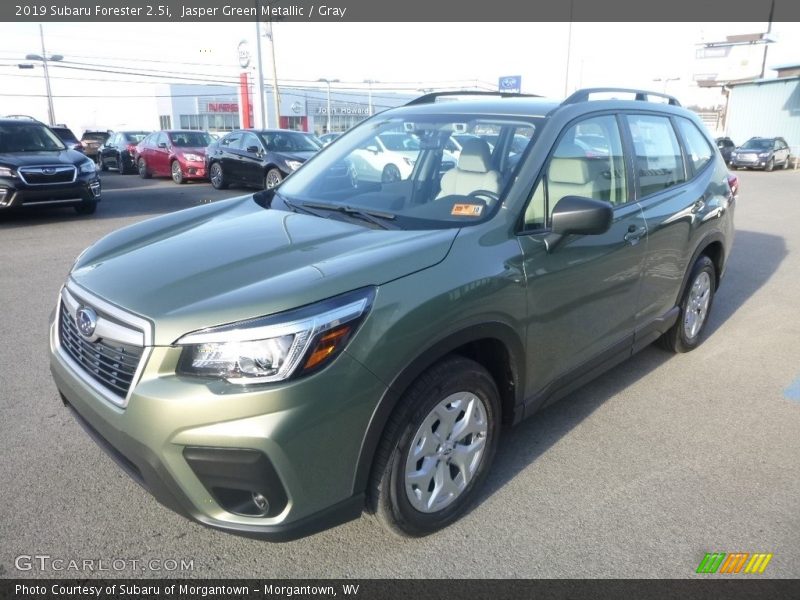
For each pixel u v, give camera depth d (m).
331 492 2.22
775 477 3.16
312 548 2.61
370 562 2.53
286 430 2.05
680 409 3.88
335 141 4.05
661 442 3.48
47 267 7.20
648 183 3.86
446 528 2.73
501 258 2.68
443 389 2.47
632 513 2.86
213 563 2.52
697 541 2.67
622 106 3.78
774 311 5.89
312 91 63.38
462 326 2.47
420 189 3.21
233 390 2.04
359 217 3.04
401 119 3.75
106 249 2.93
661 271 3.93
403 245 2.52
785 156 28.55
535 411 3.10
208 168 16.89
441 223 2.84
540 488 3.03
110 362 2.30
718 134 40.38
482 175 3.02
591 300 3.25
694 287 4.58
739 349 4.90
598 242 3.21
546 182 3.01
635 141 3.79
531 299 2.81
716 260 4.85
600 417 3.77
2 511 2.79
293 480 2.12
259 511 2.21
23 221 10.57
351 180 3.54
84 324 2.39
